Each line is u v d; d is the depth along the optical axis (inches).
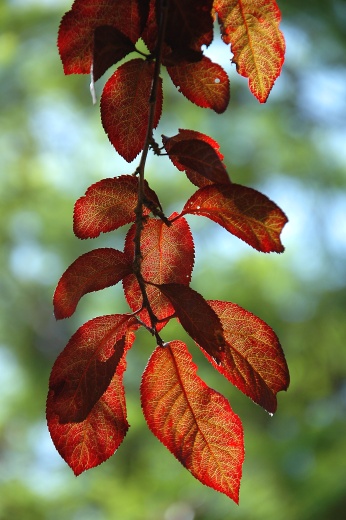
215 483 36.4
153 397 36.6
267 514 147.1
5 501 187.8
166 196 223.9
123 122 37.9
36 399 227.9
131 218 37.7
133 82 37.4
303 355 193.5
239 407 181.0
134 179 36.7
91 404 34.9
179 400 36.6
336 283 200.4
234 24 38.0
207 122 223.0
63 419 34.6
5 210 241.0
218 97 38.4
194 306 35.0
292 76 221.9
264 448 157.8
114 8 36.9
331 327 194.9
